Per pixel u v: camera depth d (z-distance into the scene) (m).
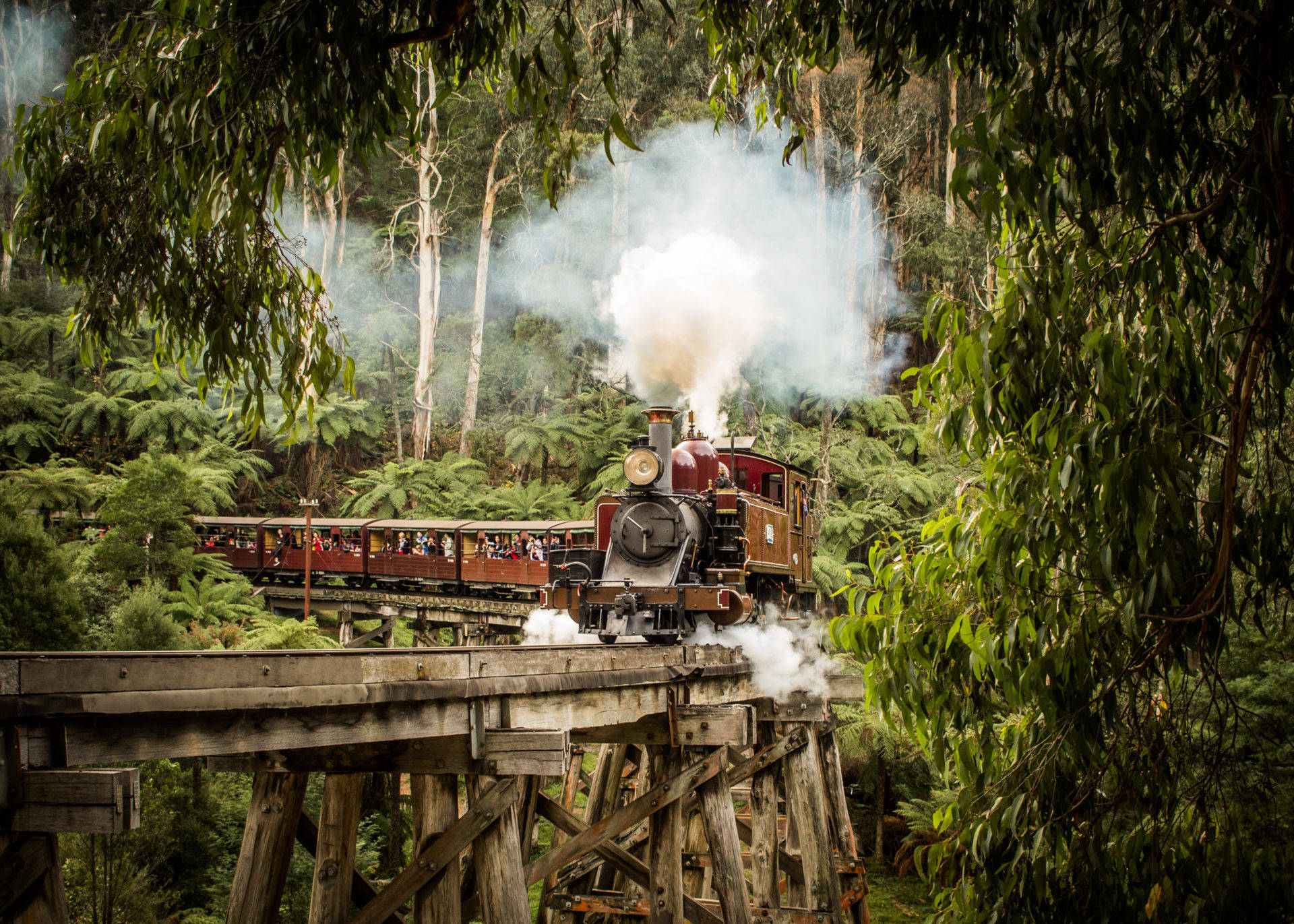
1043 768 3.76
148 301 4.60
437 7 3.97
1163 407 3.65
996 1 3.72
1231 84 3.55
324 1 3.71
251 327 4.60
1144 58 3.40
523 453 31.27
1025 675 3.78
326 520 24.77
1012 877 3.70
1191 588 3.71
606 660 5.69
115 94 4.18
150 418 29.98
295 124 4.04
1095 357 3.67
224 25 3.86
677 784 6.32
